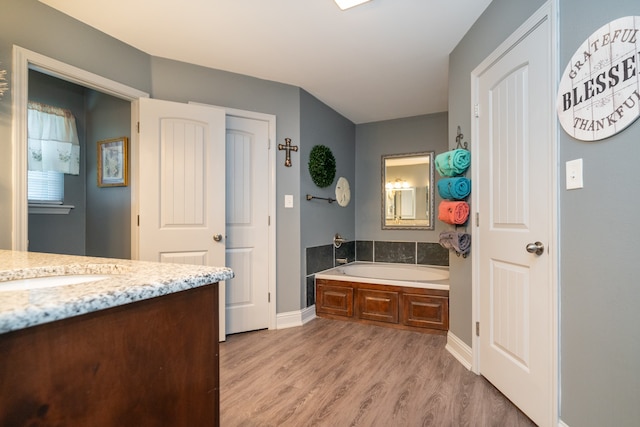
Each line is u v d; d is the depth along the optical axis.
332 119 3.83
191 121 2.59
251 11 2.03
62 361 0.57
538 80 1.54
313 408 1.74
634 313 1.08
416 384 1.99
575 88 1.31
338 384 2.00
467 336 2.26
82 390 0.59
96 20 2.11
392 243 4.18
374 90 3.29
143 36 2.30
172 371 0.77
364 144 4.38
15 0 1.81
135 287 0.67
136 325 0.69
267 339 2.77
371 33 2.28
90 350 0.61
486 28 2.00
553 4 1.41
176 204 2.54
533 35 1.57
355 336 2.85
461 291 2.34
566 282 1.38
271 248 3.04
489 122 1.97
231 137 2.89
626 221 1.11
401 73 2.90
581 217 1.30
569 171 1.35
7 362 0.50
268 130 3.05
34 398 0.53
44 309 0.52
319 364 2.28
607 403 1.18
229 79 2.87
